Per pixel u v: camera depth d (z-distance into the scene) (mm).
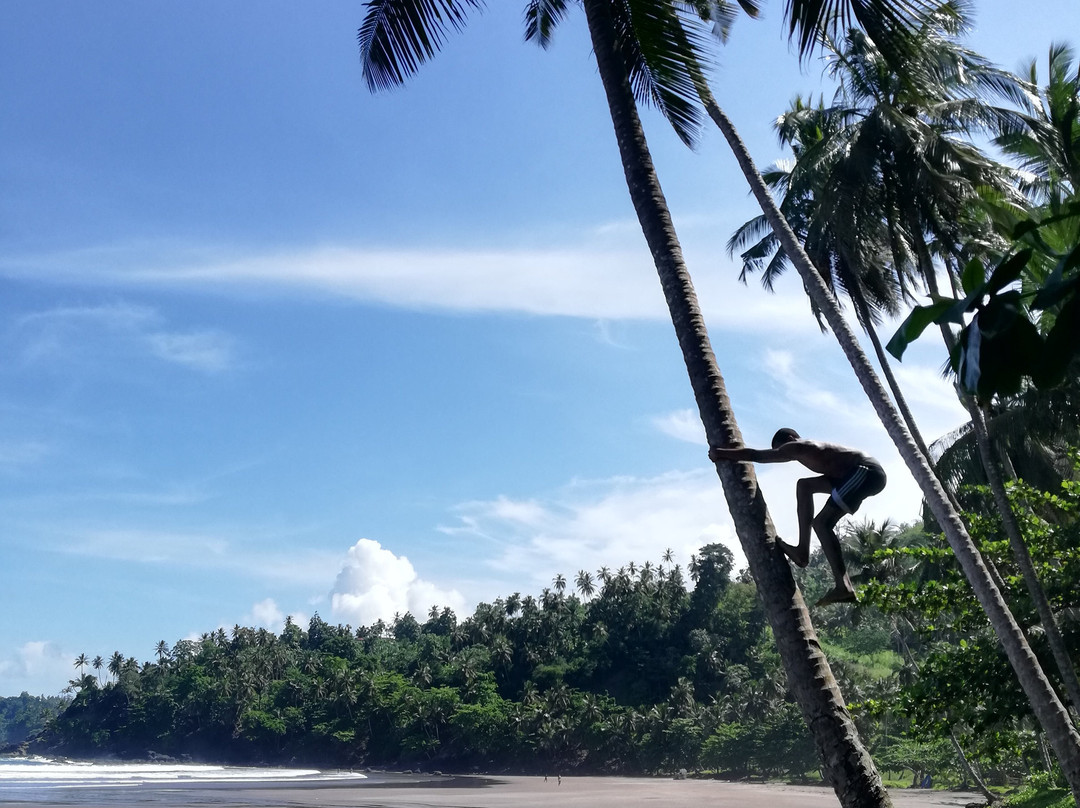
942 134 18406
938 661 16875
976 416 16734
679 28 9156
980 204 17484
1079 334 2129
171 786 107438
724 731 118250
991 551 16859
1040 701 10883
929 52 16344
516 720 148875
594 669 168250
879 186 17844
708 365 6855
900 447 11555
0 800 78312
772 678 126812
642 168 7871
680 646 169750
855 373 11594
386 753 163625
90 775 137625
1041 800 22609
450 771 150500
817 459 5789
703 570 178000
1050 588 15906
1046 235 5688
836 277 21234
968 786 73500
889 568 45062
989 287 2209
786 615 5957
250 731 184000
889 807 5629
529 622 183500
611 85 8312
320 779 127062
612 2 9383
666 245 7480
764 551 6105
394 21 9359
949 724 16734
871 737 87625
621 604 181750
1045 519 21062
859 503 5746
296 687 190000
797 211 21547
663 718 137000
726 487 6383
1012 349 2178
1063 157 18469
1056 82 18172
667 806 68938
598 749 138875
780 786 98375
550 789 99375
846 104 19172
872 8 7941
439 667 182375
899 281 19344
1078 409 19141
